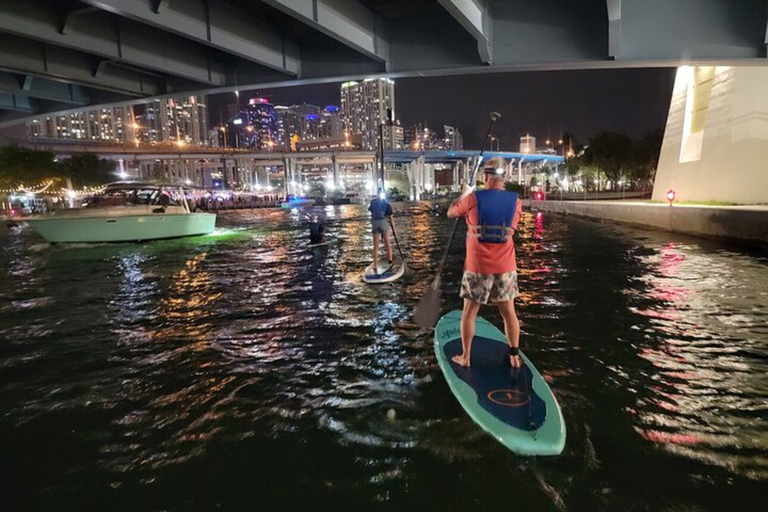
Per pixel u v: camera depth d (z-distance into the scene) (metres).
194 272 11.50
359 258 13.55
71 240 18.22
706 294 7.77
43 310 7.61
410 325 6.21
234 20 15.70
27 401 4.14
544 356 4.86
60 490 2.91
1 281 10.63
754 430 3.41
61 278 10.95
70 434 3.57
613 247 14.77
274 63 17.61
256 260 13.67
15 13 13.93
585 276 9.62
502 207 3.88
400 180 143.88
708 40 14.16
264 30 17.03
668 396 3.95
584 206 32.00
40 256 15.70
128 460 3.22
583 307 6.96
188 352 5.38
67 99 25.31
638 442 3.26
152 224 19.67
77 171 60.09
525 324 6.05
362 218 43.09
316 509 2.69
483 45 14.88
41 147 88.62
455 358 4.39
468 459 3.09
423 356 5.03
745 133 20.19
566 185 79.44
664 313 6.57
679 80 26.33
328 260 13.28
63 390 4.37
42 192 53.38
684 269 10.38
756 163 19.55
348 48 17.98
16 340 5.94
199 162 148.25
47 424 3.73
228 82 20.78
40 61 18.84
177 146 116.12
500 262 3.92
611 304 7.14
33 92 23.77
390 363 4.85
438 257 13.36
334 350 5.32
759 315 6.43
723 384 4.18
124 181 20.36
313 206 94.12
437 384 4.29
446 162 162.12
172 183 21.42
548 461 3.05
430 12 16.30
